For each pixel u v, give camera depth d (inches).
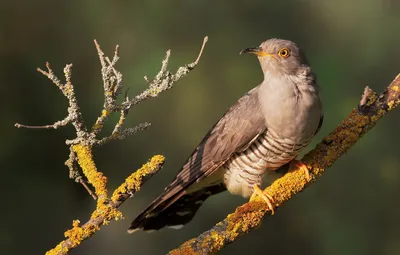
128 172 509.0
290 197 257.6
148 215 296.8
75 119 225.1
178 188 295.4
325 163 264.4
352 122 269.1
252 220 242.5
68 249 218.4
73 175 229.5
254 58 561.0
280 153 288.4
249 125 289.7
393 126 544.4
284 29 595.8
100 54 223.6
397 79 272.5
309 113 281.7
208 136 303.6
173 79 222.4
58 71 505.7
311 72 288.8
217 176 308.0
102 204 222.4
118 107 225.6
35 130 478.0
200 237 235.9
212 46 559.5
